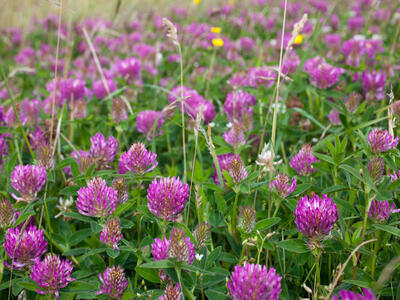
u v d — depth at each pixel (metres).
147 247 0.37
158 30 1.19
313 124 0.67
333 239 0.36
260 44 1.09
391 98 0.44
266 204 0.46
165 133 0.64
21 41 1.22
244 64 0.96
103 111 0.81
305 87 0.71
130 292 0.35
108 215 0.38
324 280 0.41
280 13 1.55
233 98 0.61
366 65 0.78
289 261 0.42
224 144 0.50
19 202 0.42
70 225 0.50
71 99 0.66
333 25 1.30
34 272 0.33
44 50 1.11
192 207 0.45
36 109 0.66
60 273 0.33
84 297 0.34
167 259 0.33
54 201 0.48
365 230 0.38
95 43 1.15
